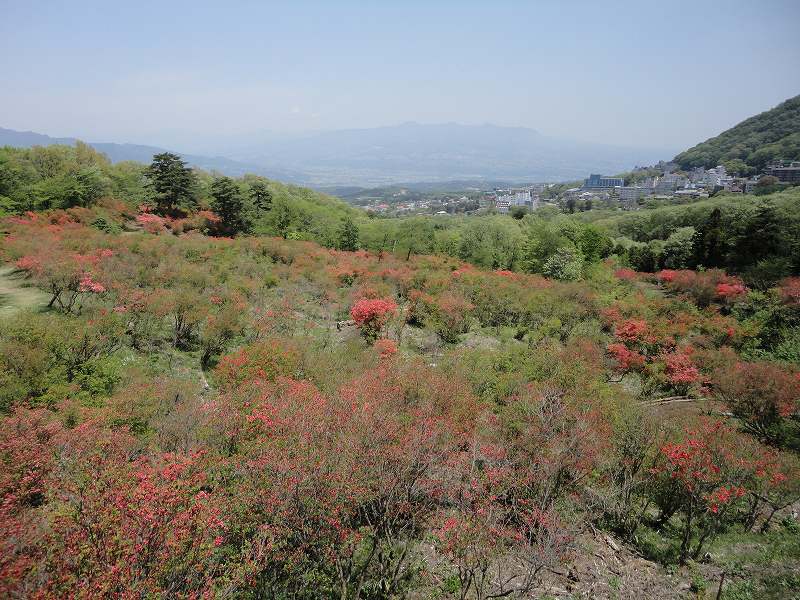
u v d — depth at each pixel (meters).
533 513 10.47
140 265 32.94
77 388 17.22
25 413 13.01
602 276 48.28
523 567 10.72
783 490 12.81
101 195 52.62
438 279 40.81
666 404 22.33
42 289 27.00
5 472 9.52
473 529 9.15
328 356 22.22
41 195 46.97
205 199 67.00
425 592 9.82
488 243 59.84
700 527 13.28
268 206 66.19
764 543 12.45
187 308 26.23
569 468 12.21
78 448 11.25
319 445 9.95
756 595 10.02
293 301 35.72
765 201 60.09
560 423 12.99
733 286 38.94
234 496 9.27
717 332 30.22
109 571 6.37
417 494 10.52
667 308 35.97
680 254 55.75
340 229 64.19
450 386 15.66
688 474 11.77
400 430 11.27
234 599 8.15
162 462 9.91
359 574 9.76
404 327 33.50
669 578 10.80
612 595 10.08
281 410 12.45
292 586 9.00
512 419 13.73
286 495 8.81
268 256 46.34
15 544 7.12
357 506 9.64
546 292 38.12
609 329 34.19
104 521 6.92
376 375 16.95
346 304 36.72
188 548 7.30
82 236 38.06
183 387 17.28
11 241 34.16
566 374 18.97
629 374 25.86
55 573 6.60
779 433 18.09
